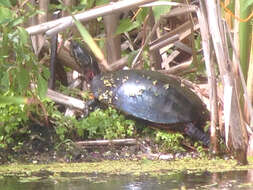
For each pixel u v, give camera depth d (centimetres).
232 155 1005
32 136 1051
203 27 939
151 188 704
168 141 1043
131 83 1079
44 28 845
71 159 1003
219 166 919
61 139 1045
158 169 893
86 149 1036
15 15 1009
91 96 1170
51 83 1190
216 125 996
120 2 795
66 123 1074
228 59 851
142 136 1072
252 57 985
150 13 1175
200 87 1151
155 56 1244
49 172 870
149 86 1064
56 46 1190
